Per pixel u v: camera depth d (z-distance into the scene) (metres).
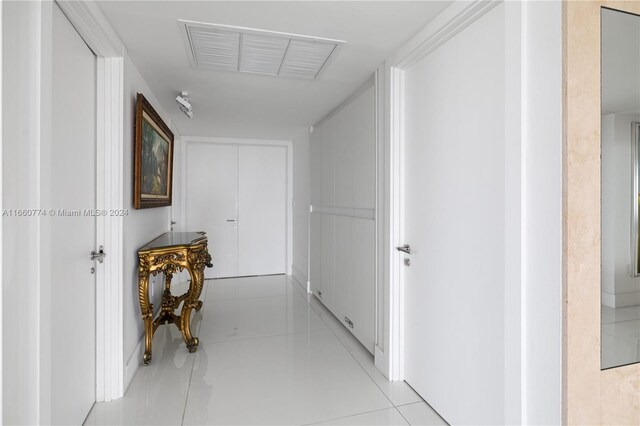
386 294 2.35
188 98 3.19
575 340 1.16
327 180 3.73
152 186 2.75
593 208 1.18
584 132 1.16
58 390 1.54
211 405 2.03
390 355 2.29
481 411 1.58
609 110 1.20
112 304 2.05
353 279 3.02
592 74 1.17
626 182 1.22
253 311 3.79
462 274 1.71
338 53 2.24
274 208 5.66
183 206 5.14
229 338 3.04
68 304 1.63
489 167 1.52
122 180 2.06
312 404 2.04
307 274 4.67
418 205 2.10
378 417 1.91
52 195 1.46
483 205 1.56
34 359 1.11
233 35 1.99
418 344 2.12
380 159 2.43
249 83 2.81
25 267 1.05
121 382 2.09
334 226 3.52
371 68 2.50
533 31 1.24
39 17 1.11
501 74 1.45
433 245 1.95
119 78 2.04
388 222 2.31
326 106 3.48
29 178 1.07
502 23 1.44
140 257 2.42
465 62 1.67
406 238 2.24
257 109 3.59
